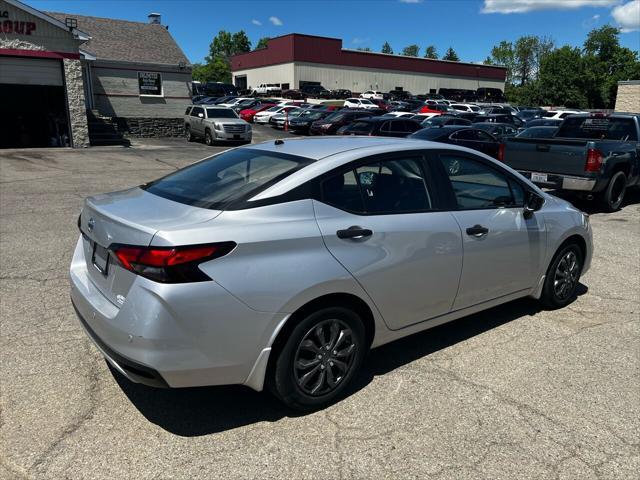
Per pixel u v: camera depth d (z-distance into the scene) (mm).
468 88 80750
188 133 25656
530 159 9547
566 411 3174
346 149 3438
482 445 2844
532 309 4793
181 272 2555
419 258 3402
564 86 71938
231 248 2676
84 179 12414
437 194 3646
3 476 2520
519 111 40031
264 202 2918
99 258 3080
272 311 2783
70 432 2869
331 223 3047
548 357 3857
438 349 3965
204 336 2637
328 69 68750
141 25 28750
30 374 3428
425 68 75812
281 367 2920
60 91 20453
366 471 2627
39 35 18016
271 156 3480
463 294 3801
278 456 2723
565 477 2619
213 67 98750
